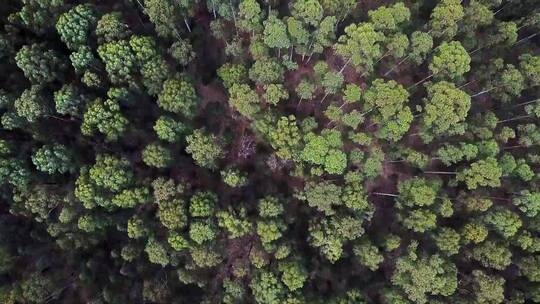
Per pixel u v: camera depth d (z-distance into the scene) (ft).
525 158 140.67
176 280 138.41
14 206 133.08
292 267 126.31
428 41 134.21
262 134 140.56
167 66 135.95
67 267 135.95
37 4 137.90
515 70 137.59
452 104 130.62
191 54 140.67
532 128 136.46
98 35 135.74
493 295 125.59
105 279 136.36
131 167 133.49
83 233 134.10
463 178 134.10
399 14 135.95
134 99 138.92
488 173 129.39
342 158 129.59
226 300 129.59
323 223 134.31
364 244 134.10
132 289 134.21
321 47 138.72
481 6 140.26
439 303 128.88
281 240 135.13
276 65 135.54
